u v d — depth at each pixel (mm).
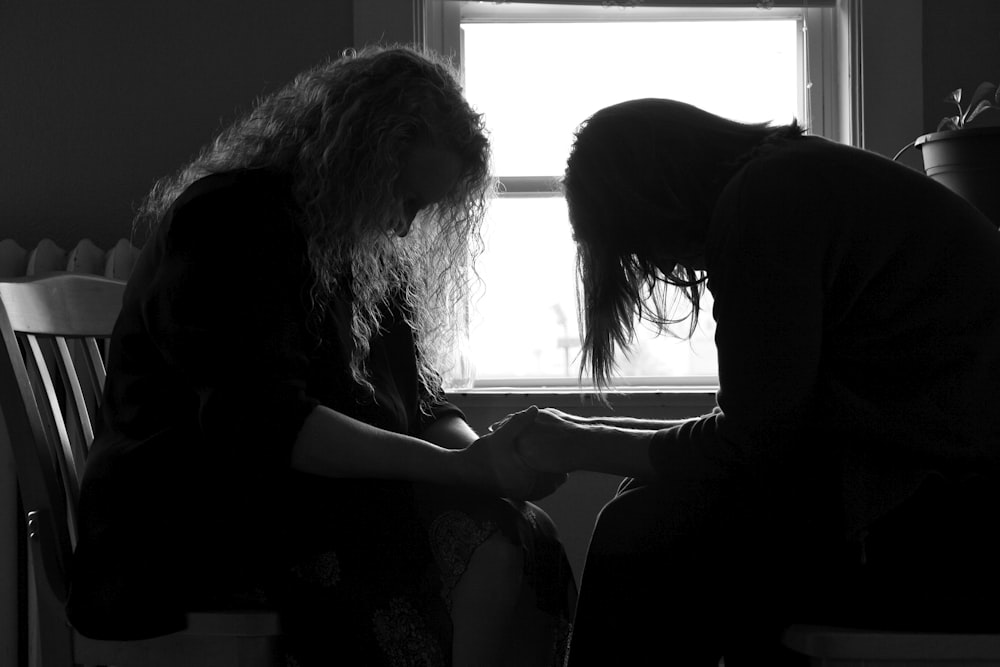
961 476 1128
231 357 1279
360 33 2539
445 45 2664
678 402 2529
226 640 1263
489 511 1298
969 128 2092
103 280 1695
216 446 1285
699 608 1214
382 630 1225
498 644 1262
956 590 1104
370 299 1536
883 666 1074
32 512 1370
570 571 1439
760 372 1125
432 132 1420
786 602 1194
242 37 2555
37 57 2561
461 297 1698
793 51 2711
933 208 1160
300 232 1376
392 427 1470
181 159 2555
